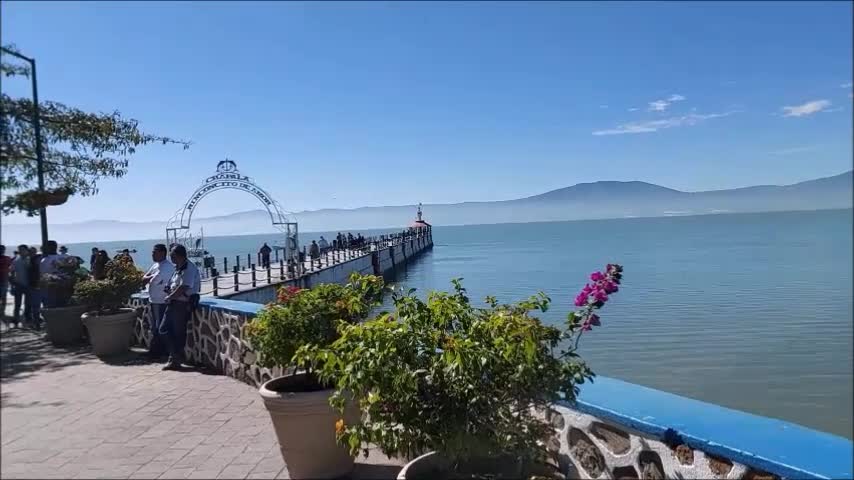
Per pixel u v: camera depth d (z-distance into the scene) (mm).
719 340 10281
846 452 2785
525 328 3660
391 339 4004
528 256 68375
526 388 3736
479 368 3691
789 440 2969
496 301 4582
